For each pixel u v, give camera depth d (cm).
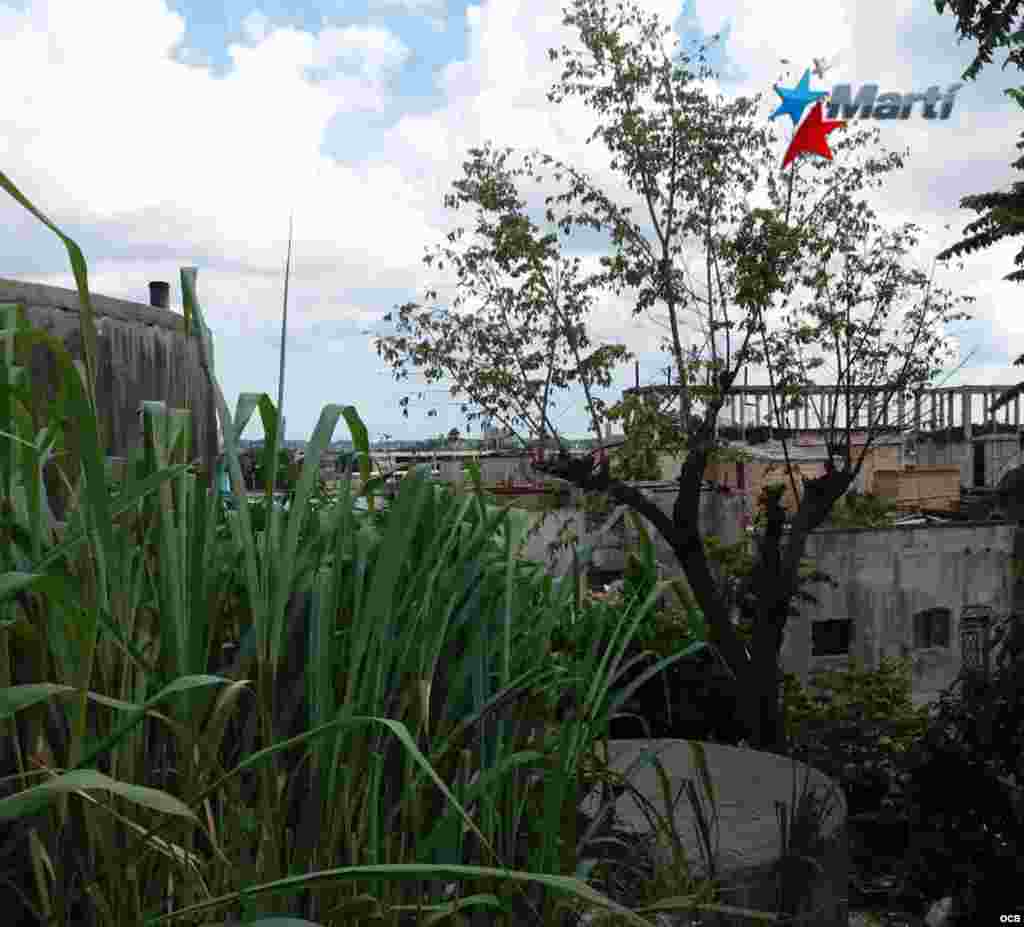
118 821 96
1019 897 431
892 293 1048
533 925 125
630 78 1024
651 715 648
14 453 105
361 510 154
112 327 283
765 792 312
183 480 108
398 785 125
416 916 104
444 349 1017
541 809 136
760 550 980
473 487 133
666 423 967
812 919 238
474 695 128
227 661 131
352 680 104
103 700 82
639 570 170
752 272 961
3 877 93
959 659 1548
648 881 150
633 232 1038
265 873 96
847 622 1530
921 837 450
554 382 1019
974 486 2303
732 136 1048
